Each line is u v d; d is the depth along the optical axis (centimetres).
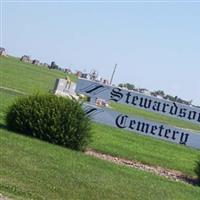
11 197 1316
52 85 7219
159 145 3531
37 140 2202
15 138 2100
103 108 2908
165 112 2905
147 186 1877
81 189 1577
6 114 2366
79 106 2320
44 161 1820
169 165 2659
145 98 2922
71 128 2264
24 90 5053
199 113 2869
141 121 2895
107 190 1644
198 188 2127
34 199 1355
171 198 1777
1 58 10844
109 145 2795
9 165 1630
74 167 1864
